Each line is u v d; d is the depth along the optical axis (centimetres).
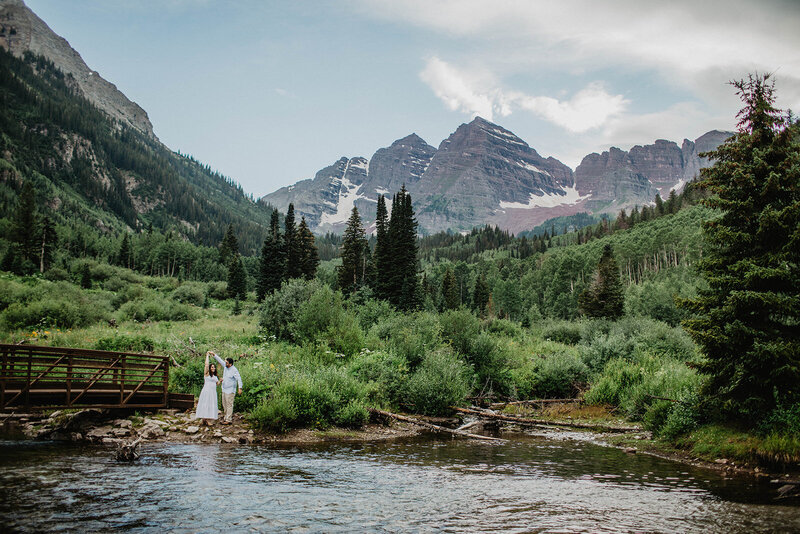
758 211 1302
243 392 1573
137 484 827
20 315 3203
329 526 671
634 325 4053
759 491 945
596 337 2889
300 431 1480
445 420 1919
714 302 1327
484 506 802
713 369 1311
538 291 14350
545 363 2577
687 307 1373
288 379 1623
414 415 1958
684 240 12794
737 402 1274
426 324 2769
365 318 3388
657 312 7006
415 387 2008
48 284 5262
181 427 1363
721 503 851
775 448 1118
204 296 7856
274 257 7675
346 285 7556
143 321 4362
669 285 8800
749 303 1228
